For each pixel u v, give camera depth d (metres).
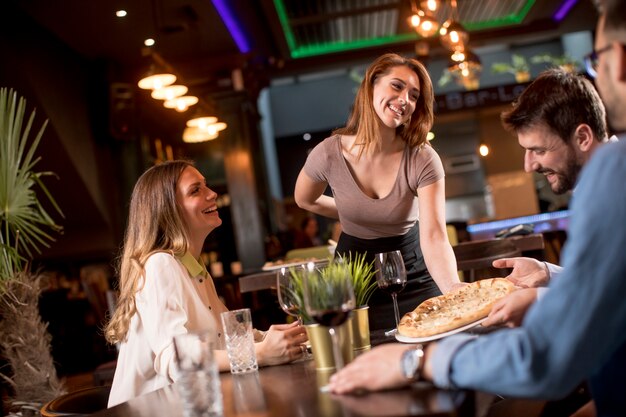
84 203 8.75
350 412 1.26
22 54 7.27
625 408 1.23
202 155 12.41
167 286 2.12
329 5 9.84
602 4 1.22
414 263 3.09
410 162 2.89
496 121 13.55
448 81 15.32
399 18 10.75
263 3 8.87
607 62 1.24
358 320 1.91
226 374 1.93
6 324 4.23
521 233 4.82
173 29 8.54
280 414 1.35
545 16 11.52
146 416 1.51
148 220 2.30
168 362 1.99
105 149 9.32
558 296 1.15
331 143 3.03
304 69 12.19
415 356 1.35
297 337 1.97
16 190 4.28
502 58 15.77
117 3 7.56
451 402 1.22
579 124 1.55
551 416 2.06
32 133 7.78
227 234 12.09
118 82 9.41
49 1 7.25
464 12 10.85
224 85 10.12
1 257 4.24
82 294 8.66
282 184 16.58
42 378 4.28
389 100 2.76
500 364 1.19
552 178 1.64
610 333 1.13
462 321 1.74
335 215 3.45
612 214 1.12
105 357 8.23
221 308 2.41
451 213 14.59
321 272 1.66
